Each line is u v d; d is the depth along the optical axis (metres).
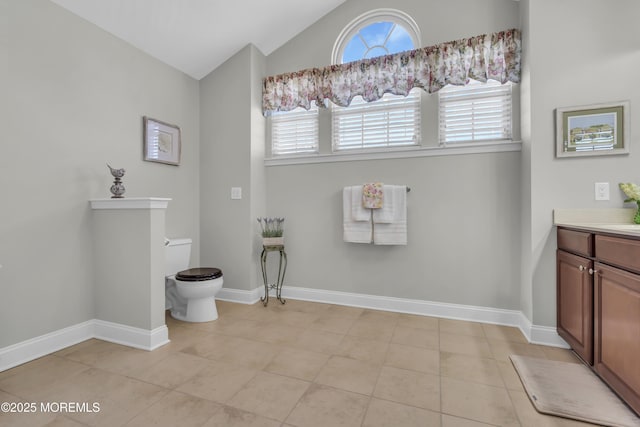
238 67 3.07
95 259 2.28
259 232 3.15
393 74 2.66
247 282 3.04
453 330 2.37
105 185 2.37
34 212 1.96
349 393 1.57
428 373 1.76
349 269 2.94
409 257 2.74
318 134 3.06
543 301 2.13
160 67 2.83
